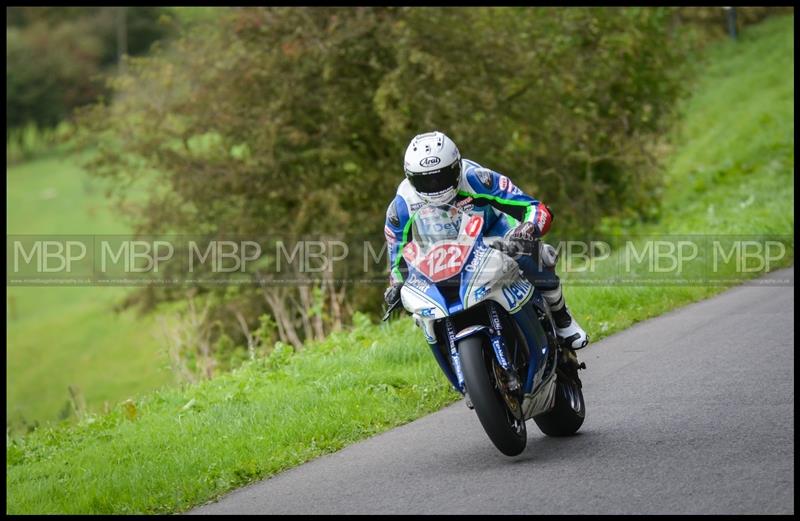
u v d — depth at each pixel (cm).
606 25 8206
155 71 8075
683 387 2673
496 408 2009
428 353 3484
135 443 2919
